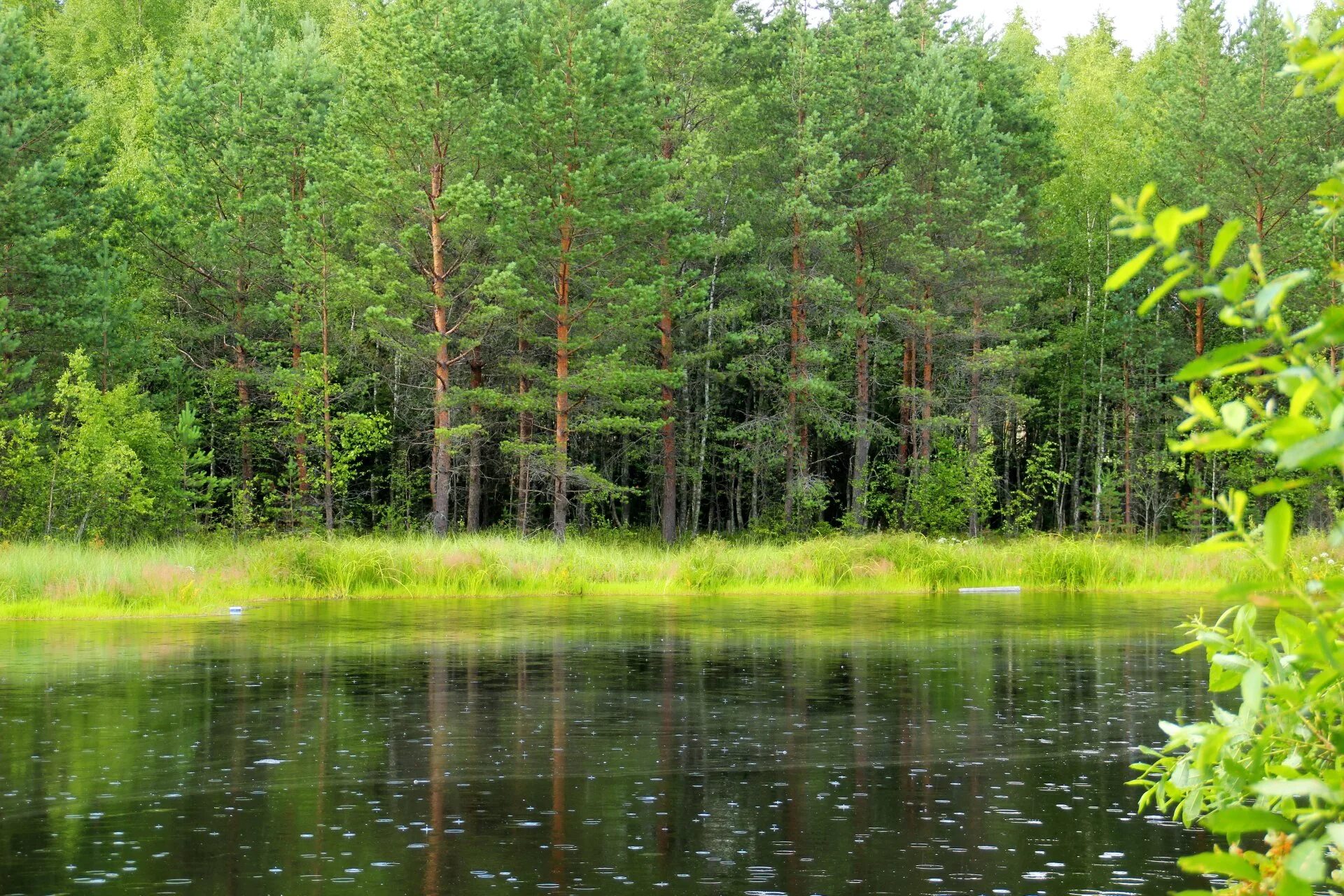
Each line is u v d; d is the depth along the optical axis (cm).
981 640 1922
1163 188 4634
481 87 3859
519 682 1481
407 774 995
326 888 708
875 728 1194
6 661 1652
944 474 4216
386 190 3644
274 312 3897
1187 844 796
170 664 1628
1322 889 676
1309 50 202
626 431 4138
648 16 4338
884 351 4647
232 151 4119
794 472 4647
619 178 3816
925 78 4619
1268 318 199
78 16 6525
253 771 1001
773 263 4456
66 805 895
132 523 3347
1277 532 196
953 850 785
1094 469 5338
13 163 3688
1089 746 1108
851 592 2970
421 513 5094
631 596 2831
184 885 712
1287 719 270
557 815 871
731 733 1167
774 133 4450
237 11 6084
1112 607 2541
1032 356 4475
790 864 757
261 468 4641
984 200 4519
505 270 3819
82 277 3719
